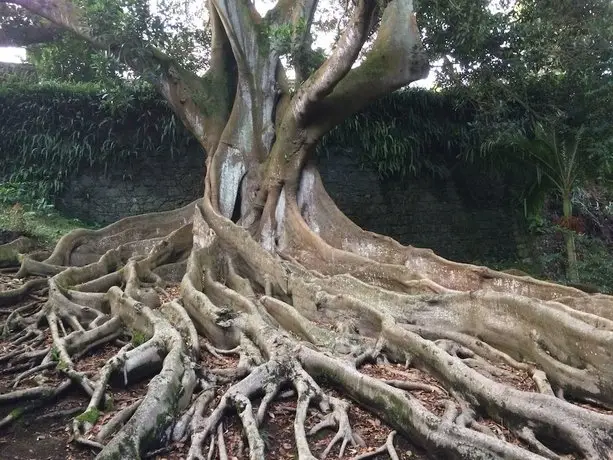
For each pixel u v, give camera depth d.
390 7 8.64
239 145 9.10
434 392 4.40
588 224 15.66
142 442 3.33
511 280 6.92
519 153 12.34
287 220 8.53
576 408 3.86
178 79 9.47
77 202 11.37
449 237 13.09
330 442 3.68
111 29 8.34
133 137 11.54
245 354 4.70
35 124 11.23
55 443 3.60
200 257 7.11
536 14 9.11
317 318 6.14
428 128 12.79
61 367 4.46
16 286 6.96
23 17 10.47
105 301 6.14
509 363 5.09
